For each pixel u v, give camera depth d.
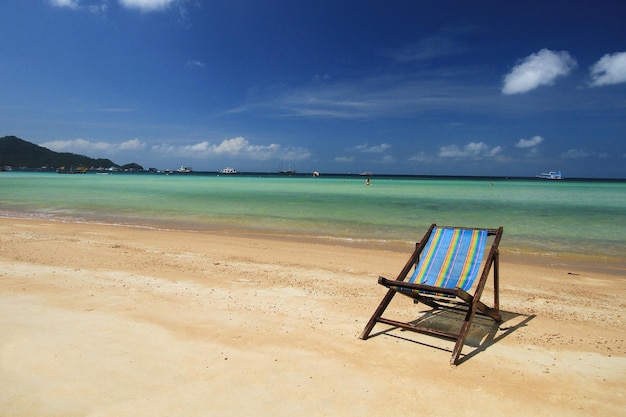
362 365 4.54
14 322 5.43
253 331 5.45
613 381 4.32
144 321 5.64
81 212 21.84
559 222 19.12
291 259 10.56
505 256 11.94
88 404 3.58
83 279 7.79
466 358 4.86
